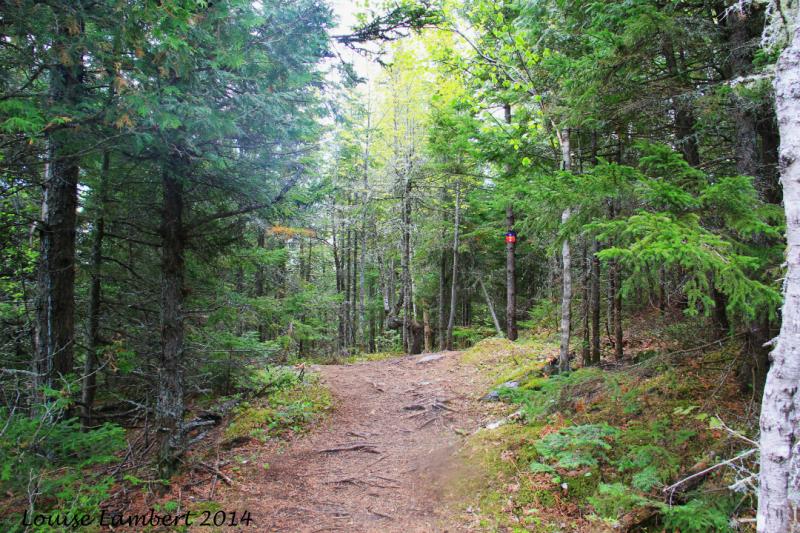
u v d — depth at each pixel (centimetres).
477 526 450
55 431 430
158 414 607
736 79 433
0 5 381
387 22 591
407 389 1066
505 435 613
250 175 621
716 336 584
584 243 818
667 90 530
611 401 579
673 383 539
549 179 470
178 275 629
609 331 1030
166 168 562
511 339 1430
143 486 554
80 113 439
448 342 1744
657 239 348
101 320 771
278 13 527
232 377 963
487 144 798
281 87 579
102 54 425
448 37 768
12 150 472
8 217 661
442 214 1856
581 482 479
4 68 434
